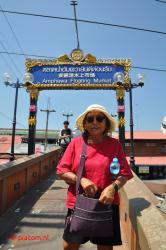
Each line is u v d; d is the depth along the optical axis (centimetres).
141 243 322
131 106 1392
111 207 330
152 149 3259
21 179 1009
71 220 328
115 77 1506
